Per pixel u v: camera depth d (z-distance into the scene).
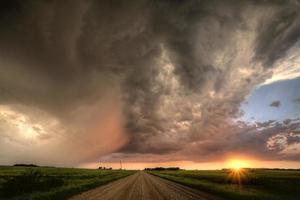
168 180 56.12
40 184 27.03
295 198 22.11
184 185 39.34
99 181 45.00
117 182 47.56
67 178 53.25
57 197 20.91
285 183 39.97
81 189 28.64
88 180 47.19
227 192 25.77
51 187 29.36
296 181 44.22
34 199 19.55
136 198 21.53
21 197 20.59
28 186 24.70
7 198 20.61
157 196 23.17
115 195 23.75
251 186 36.22
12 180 23.92
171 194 25.03
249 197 22.22
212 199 21.20
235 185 37.84
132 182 47.47
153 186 36.69
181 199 21.05
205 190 29.98
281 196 23.44
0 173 72.88
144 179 60.69
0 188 22.89
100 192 26.67
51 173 80.62
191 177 66.94
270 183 39.66
